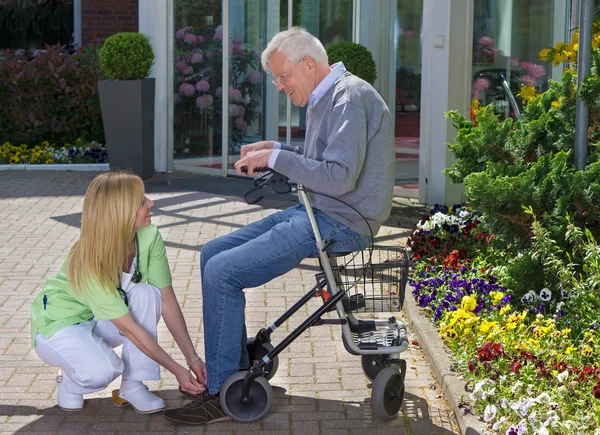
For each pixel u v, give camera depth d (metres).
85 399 4.50
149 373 4.31
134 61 10.48
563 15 9.07
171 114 11.18
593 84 5.13
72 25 14.54
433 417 4.24
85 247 3.99
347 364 4.93
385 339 4.19
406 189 9.49
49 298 4.20
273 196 9.60
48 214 8.80
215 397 4.19
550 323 4.65
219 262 4.10
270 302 6.03
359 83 4.05
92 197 3.99
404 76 9.38
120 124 10.58
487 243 6.40
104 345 4.22
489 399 4.09
